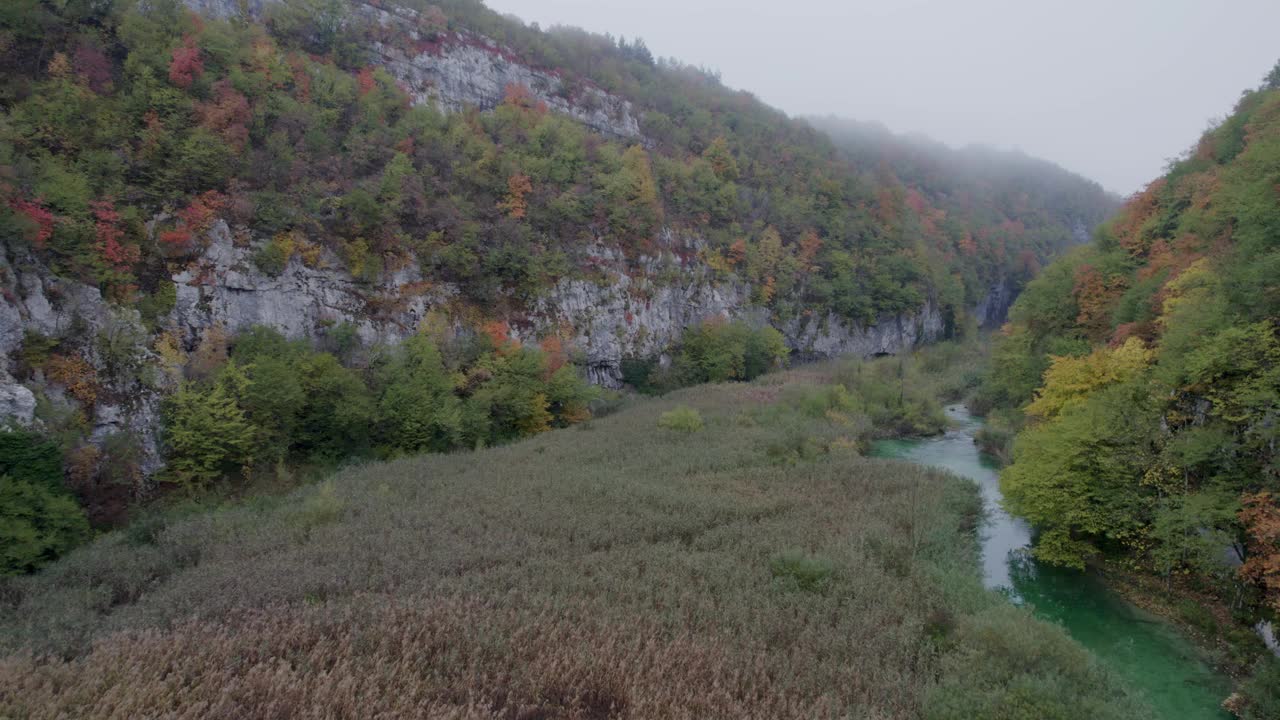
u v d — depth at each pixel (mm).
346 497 28812
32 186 30297
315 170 45531
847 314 90938
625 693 12914
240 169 40875
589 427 47562
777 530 24391
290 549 22234
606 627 15789
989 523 29344
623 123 90312
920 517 26344
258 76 45375
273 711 11242
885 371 66812
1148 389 24641
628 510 26797
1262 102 41000
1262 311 22125
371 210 45031
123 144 36406
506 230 55312
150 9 43469
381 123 53094
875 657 15367
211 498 31188
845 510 27156
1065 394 29797
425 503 27625
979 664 14711
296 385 35281
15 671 12141
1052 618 21062
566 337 58312
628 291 67625
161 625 15750
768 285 82625
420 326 46906
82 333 30203
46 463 25516
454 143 57781
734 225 82375
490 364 47531
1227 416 21047
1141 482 23234
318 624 14898
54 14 37562
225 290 37812
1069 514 23656
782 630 16734
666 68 126562
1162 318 28078
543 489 29641
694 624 16750
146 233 35281
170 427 31672
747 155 98812
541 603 17125
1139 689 16219
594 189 67812
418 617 15773
